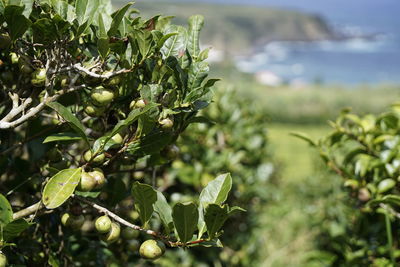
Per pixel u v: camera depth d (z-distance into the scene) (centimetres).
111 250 82
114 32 64
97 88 65
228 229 160
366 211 92
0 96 74
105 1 73
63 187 62
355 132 97
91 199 73
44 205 63
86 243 83
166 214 65
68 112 62
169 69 67
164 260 134
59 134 65
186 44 71
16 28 64
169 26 70
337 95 1082
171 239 63
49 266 76
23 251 76
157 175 109
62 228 78
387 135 96
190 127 135
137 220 78
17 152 84
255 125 186
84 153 66
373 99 1035
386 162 91
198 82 69
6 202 62
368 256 102
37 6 67
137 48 65
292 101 990
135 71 68
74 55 68
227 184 65
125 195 80
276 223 236
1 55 71
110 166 70
